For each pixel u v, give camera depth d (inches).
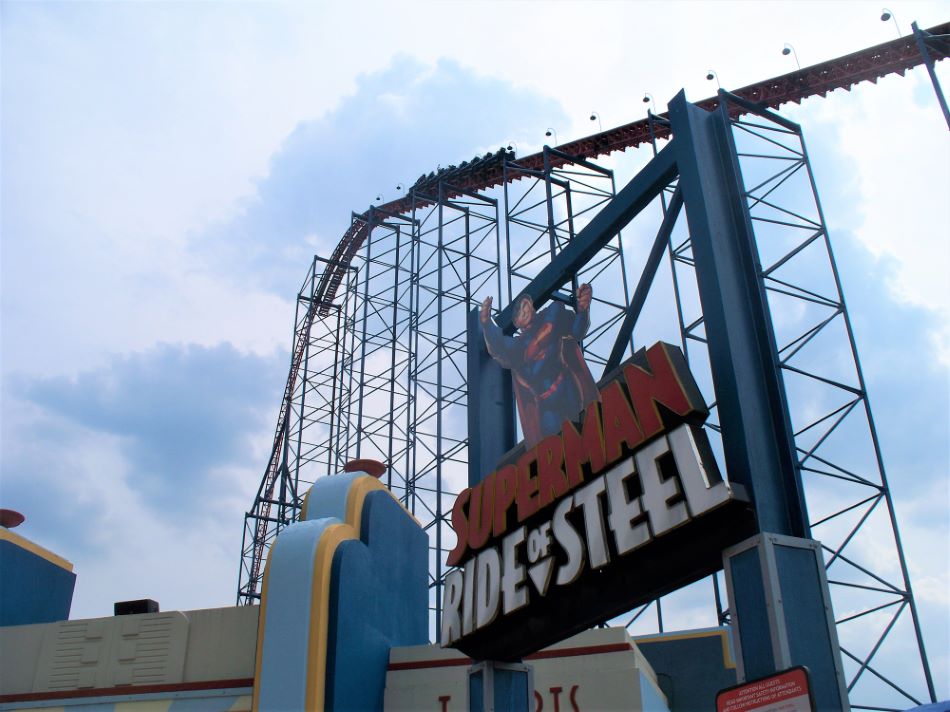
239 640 1027.3
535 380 933.8
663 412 653.9
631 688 908.0
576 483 719.1
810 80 1660.9
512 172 1873.8
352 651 936.3
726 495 592.1
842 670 562.6
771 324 724.0
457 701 968.3
